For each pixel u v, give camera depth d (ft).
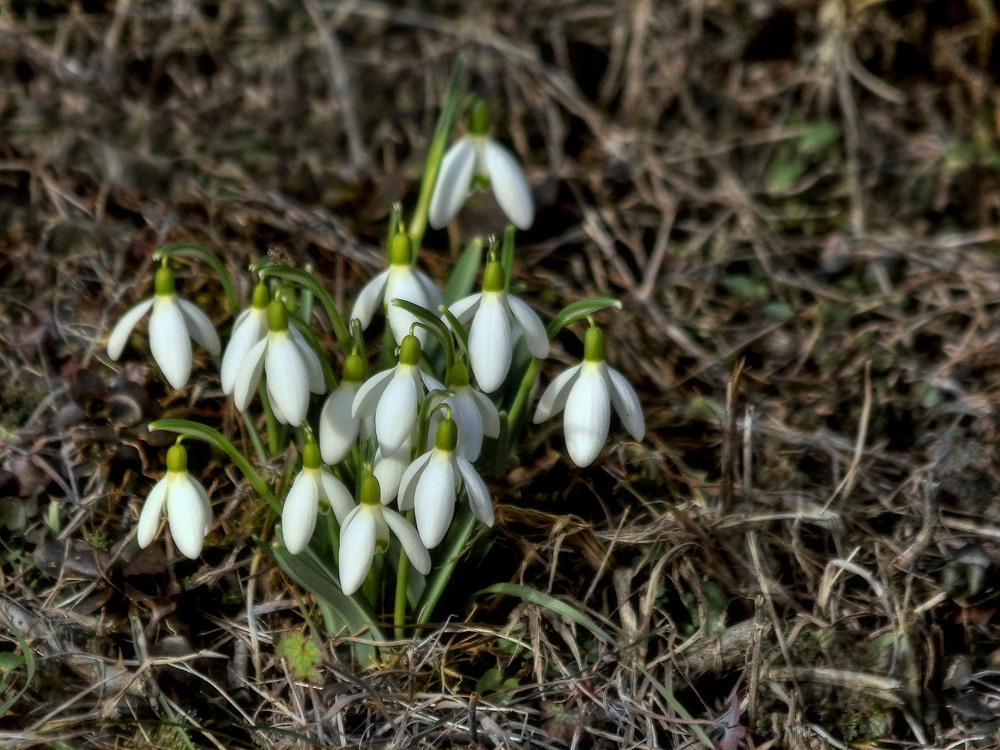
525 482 2.71
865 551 2.70
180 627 2.60
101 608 2.61
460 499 2.52
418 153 3.41
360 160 3.35
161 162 3.20
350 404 2.45
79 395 2.77
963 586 2.67
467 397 2.44
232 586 2.64
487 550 2.59
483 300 2.45
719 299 3.11
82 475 2.73
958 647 2.64
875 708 2.56
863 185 3.38
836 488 2.79
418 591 2.55
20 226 3.04
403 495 2.41
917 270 3.16
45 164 3.14
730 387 2.67
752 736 2.53
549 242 3.14
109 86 3.43
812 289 3.12
